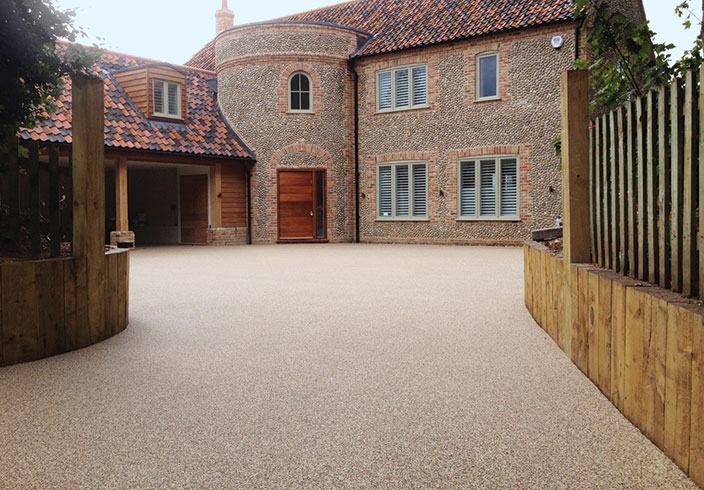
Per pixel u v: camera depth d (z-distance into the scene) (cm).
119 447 303
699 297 284
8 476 271
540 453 291
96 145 532
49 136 1471
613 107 629
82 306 522
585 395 382
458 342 535
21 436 319
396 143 2042
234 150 2038
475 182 1903
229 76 2123
